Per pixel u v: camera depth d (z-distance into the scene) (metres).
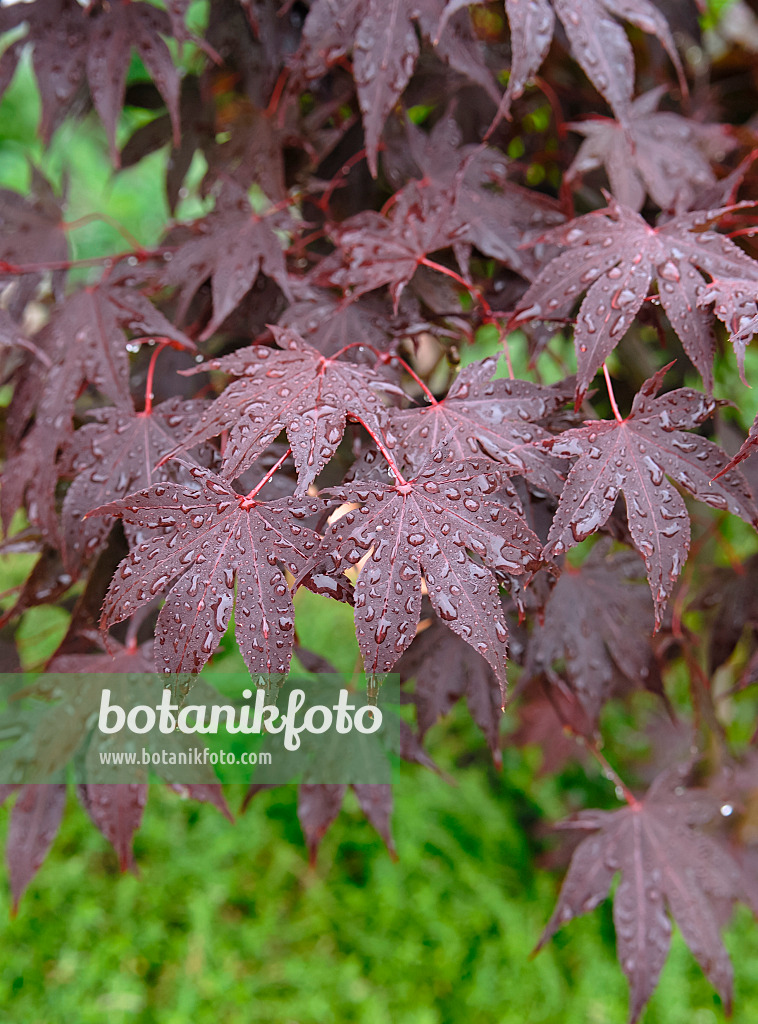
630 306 0.49
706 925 0.59
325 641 1.36
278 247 0.56
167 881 1.04
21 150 2.00
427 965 0.98
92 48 0.57
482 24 0.64
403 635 0.45
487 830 1.14
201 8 1.05
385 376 0.52
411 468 0.49
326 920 1.02
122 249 1.79
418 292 0.56
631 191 0.58
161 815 1.12
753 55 0.75
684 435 0.49
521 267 0.56
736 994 0.96
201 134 0.64
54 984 0.92
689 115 0.67
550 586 0.53
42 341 0.56
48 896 1.00
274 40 0.62
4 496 0.55
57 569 0.56
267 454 0.53
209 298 0.60
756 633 0.64
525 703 0.98
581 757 0.99
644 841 0.61
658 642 0.63
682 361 0.63
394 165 0.60
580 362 0.49
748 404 0.86
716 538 0.65
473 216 0.56
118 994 0.91
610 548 0.62
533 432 0.49
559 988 0.96
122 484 0.51
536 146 0.67
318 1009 0.92
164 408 0.53
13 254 0.60
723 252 0.50
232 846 1.08
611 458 0.48
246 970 0.97
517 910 1.04
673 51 0.55
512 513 0.47
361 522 0.46
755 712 1.14
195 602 0.46
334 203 0.63
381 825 0.59
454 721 1.27
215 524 0.47
